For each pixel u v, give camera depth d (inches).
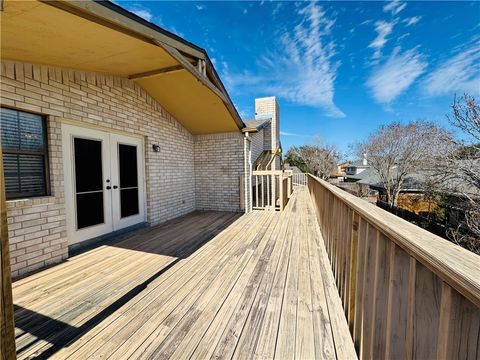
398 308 40.8
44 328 70.2
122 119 166.7
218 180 267.0
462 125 264.8
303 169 1122.7
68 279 101.4
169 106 212.1
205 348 62.6
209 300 85.4
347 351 61.9
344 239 84.9
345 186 815.1
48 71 118.6
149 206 196.7
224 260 122.3
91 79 142.9
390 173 602.9
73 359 58.8
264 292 90.7
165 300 85.4
